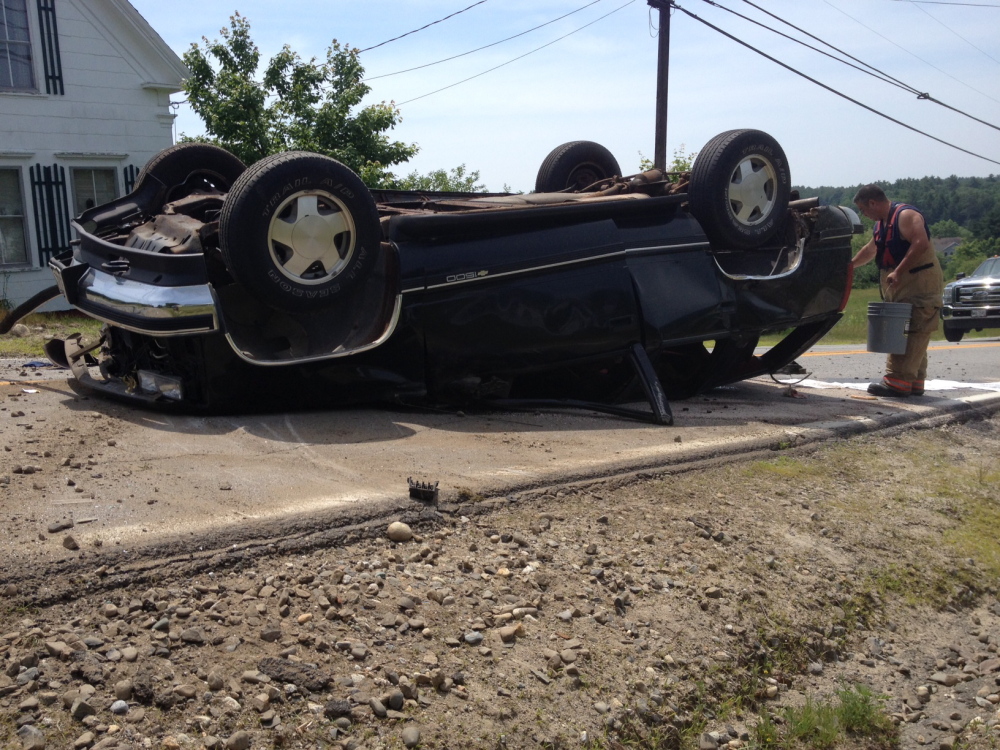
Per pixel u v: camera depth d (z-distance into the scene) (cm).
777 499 515
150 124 1686
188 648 297
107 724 260
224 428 551
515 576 376
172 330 535
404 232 584
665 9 1864
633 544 426
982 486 605
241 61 1753
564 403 670
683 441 589
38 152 1552
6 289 1536
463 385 620
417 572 366
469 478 466
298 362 550
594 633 352
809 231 779
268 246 534
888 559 480
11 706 260
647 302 670
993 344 1691
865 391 885
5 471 439
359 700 286
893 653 420
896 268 820
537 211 629
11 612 300
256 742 264
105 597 316
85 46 1584
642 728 317
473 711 296
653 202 687
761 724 344
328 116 1786
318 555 367
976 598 477
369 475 462
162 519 376
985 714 385
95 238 620
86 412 582
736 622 388
